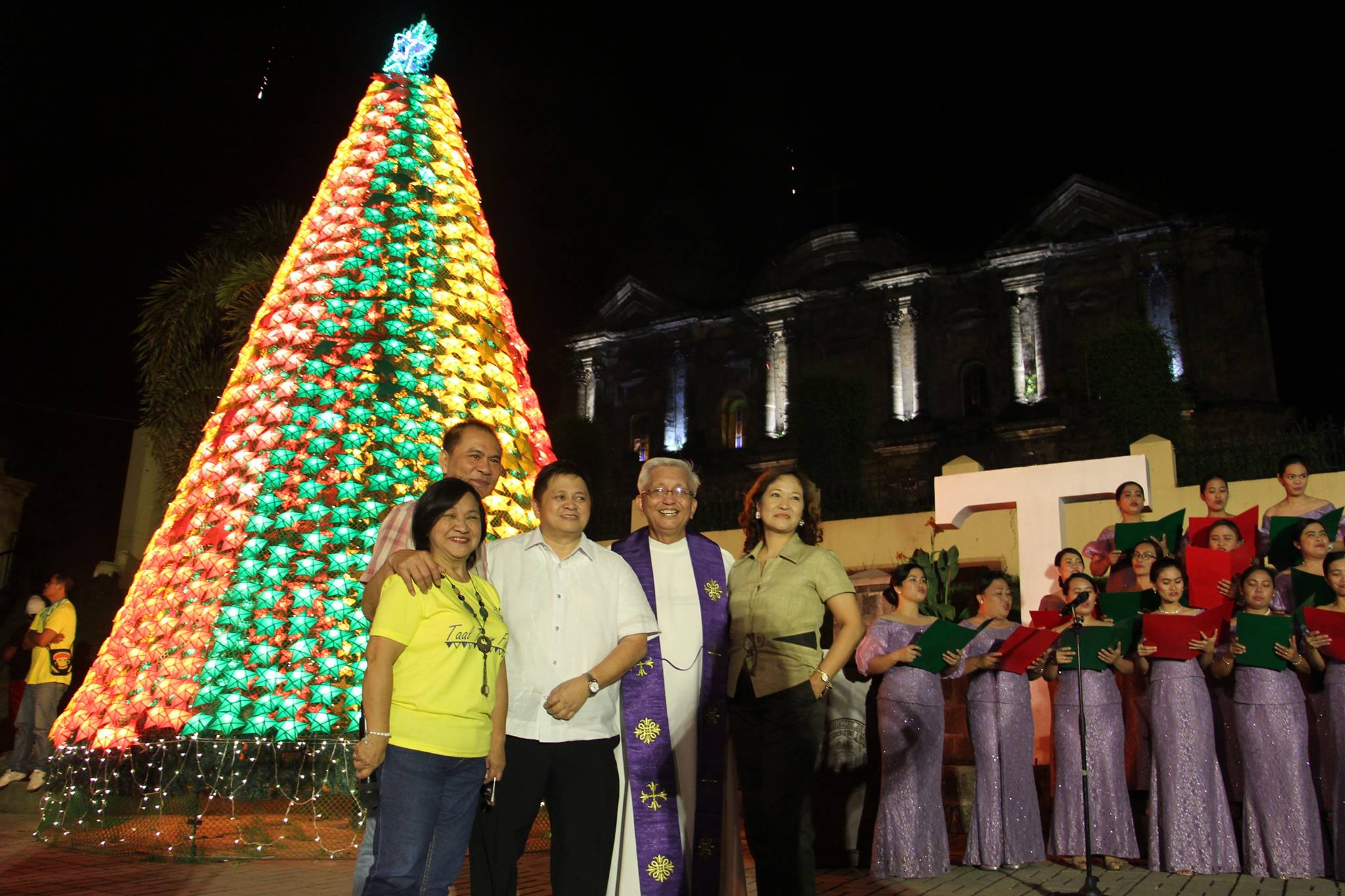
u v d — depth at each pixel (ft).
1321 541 19.75
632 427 112.06
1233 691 20.06
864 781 20.90
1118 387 49.60
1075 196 94.02
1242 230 88.07
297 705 22.39
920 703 19.48
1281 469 24.47
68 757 23.40
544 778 12.41
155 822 21.35
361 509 24.16
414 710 11.28
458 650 11.51
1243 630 18.81
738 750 13.70
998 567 33.91
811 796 13.30
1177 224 89.66
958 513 29.45
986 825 19.90
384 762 11.25
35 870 19.33
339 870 19.42
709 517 46.60
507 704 12.26
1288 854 18.16
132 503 48.14
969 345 97.91
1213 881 17.99
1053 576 27.63
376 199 26.61
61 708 39.47
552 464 13.48
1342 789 17.92
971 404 97.19
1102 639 19.85
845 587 13.98
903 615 20.57
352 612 23.34
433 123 28.09
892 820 19.06
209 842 21.13
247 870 19.39
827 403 58.80
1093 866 19.65
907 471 94.12
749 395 106.83
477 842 12.25
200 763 21.38
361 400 24.76
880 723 19.67
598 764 12.45
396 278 25.89
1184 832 18.84
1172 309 88.84
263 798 21.54
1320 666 18.52
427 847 11.17
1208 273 89.40
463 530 11.96
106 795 22.29
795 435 59.67
